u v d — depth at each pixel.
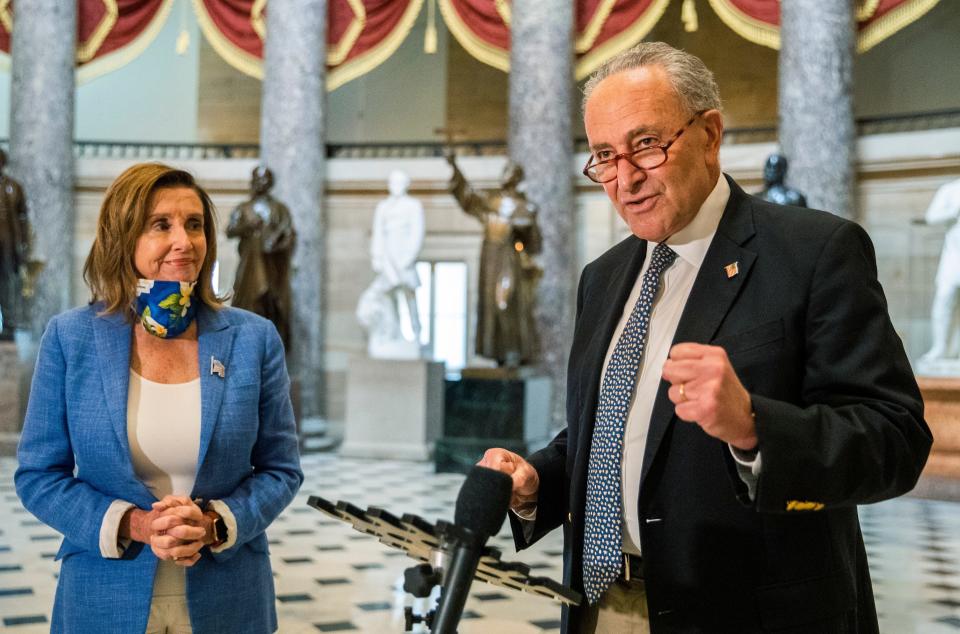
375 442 13.42
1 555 7.04
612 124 1.87
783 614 1.77
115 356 2.38
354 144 16.34
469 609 5.89
